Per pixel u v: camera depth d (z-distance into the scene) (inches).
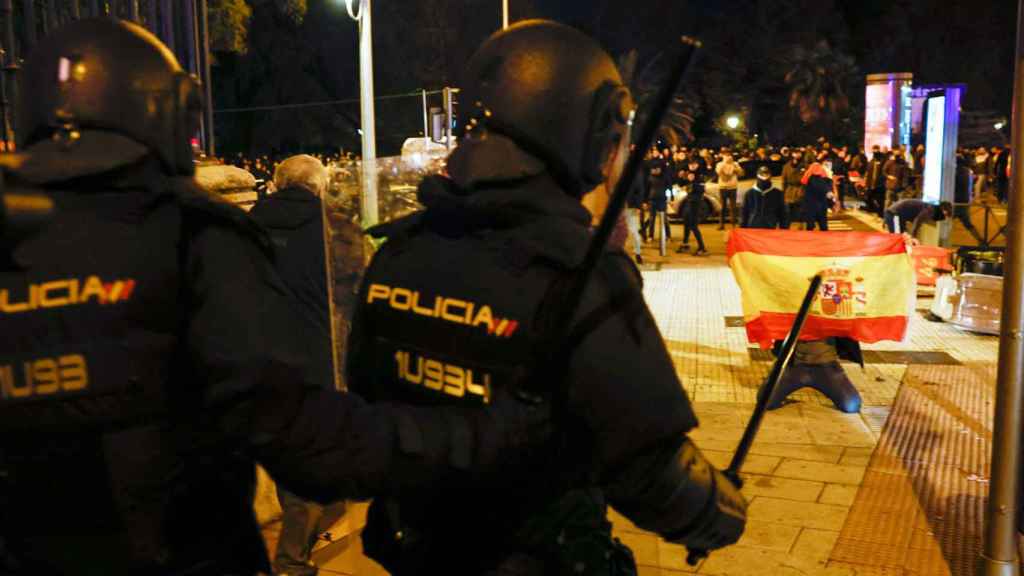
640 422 54.9
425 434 54.2
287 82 1547.7
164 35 171.3
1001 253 386.9
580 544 58.7
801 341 259.3
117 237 54.1
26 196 40.6
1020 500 151.9
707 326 382.9
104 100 55.1
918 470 211.5
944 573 159.9
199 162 167.9
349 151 1620.3
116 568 55.2
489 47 63.8
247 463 61.6
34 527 55.4
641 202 579.2
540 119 60.0
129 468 54.1
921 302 423.5
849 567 162.1
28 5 134.3
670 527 58.6
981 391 279.4
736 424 248.2
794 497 195.2
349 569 151.2
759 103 2305.6
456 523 60.8
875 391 280.4
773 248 256.4
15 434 53.8
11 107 130.1
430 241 63.5
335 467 53.0
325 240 128.3
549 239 57.2
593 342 54.5
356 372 67.2
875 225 816.9
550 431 55.9
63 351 52.9
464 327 58.7
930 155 537.3
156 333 54.3
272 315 55.4
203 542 57.9
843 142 2209.6
